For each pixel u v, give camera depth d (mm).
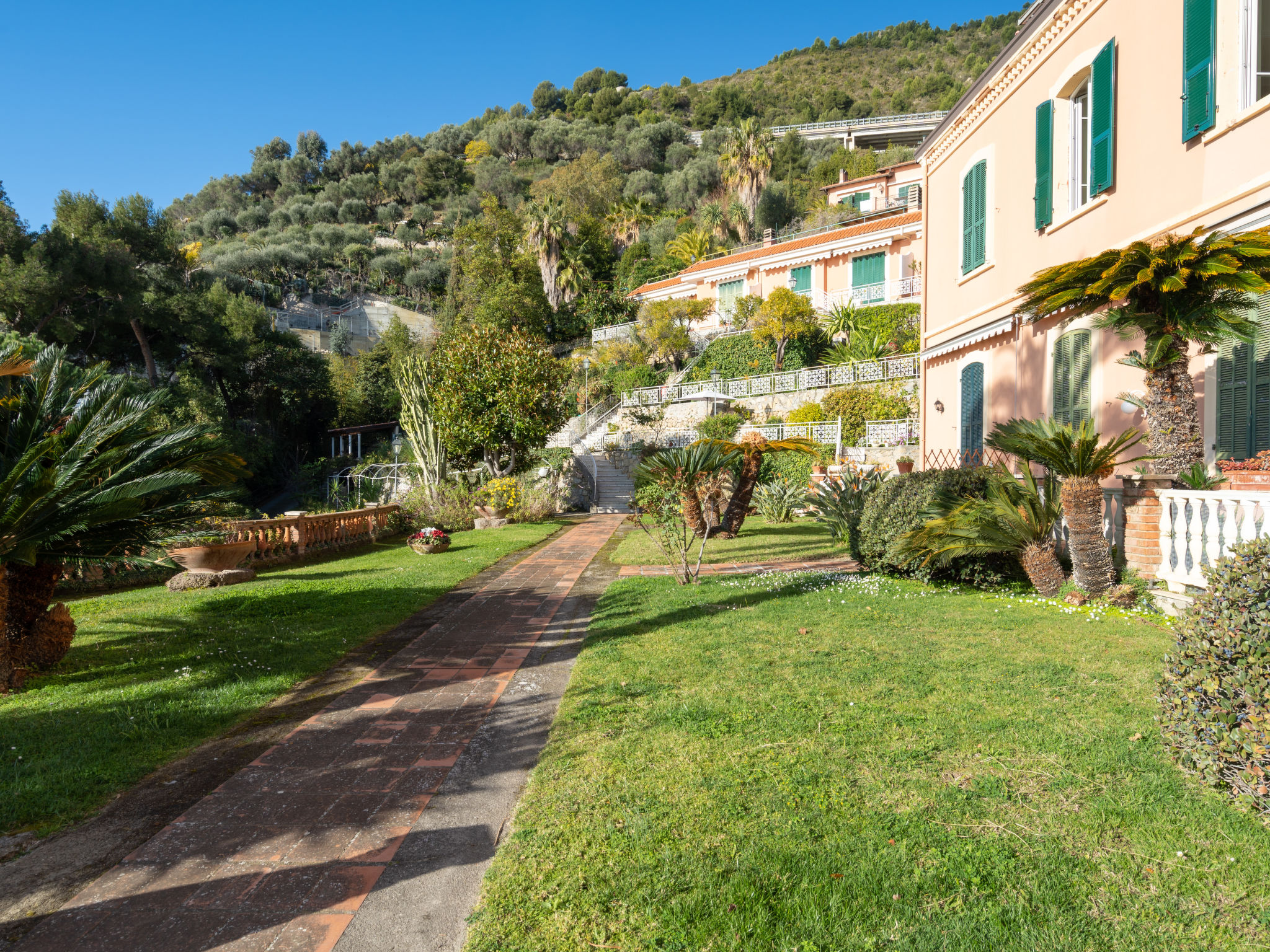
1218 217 7703
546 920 2492
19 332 30891
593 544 16281
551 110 146500
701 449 14227
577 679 5301
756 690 4828
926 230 15469
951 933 2330
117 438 6395
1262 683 3045
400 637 7324
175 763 4152
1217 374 7969
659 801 3285
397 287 82562
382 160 125625
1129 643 5773
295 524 14688
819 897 2537
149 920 2613
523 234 59000
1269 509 5691
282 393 45906
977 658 5441
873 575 9734
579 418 40625
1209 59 7723
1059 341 10672
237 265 73312
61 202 34531
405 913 2615
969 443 13531
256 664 6207
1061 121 10492
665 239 66375
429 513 22594
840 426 24953
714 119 120312
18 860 3074
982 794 3266
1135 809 3084
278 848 3111
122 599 9906
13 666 5789
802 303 33938
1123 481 7449
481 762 4016
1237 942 2256
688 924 2420
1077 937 2295
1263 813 3010
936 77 119375
